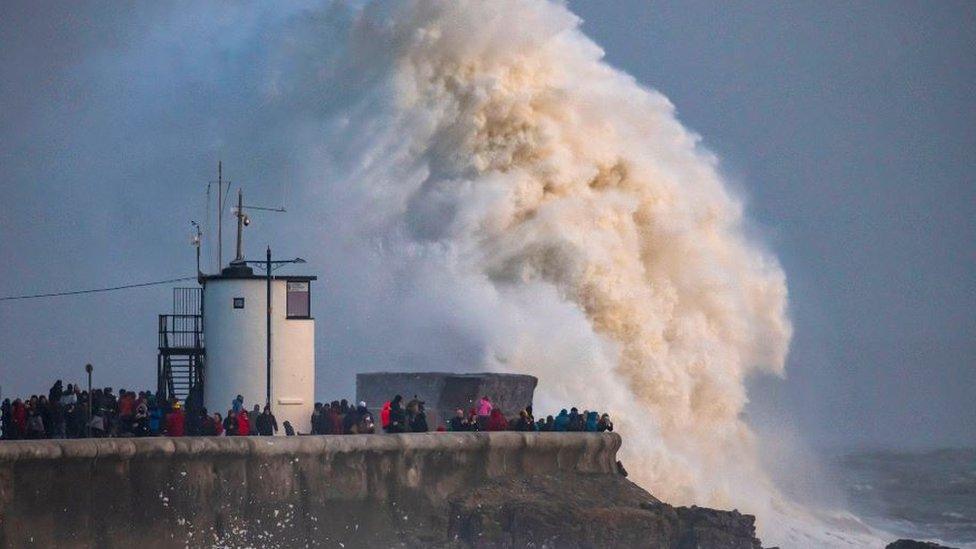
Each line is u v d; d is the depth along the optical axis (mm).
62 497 125688
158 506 131875
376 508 147750
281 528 140000
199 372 165000
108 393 152000
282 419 158250
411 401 161750
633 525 153750
